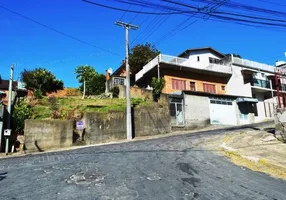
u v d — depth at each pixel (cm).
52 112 2392
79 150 1675
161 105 2719
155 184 835
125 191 767
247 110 3416
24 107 2188
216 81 3825
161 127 2638
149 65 3469
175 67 3384
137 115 2519
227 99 3259
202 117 2978
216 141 1806
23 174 985
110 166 1094
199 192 760
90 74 4319
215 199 705
